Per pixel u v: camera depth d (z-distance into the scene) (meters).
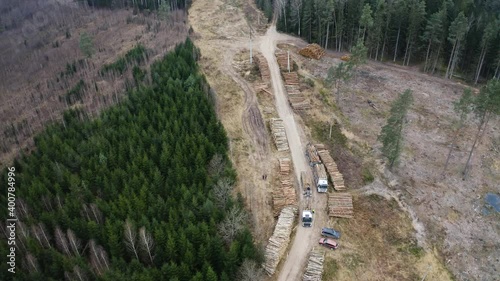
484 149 78.50
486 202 69.75
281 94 87.19
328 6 98.12
